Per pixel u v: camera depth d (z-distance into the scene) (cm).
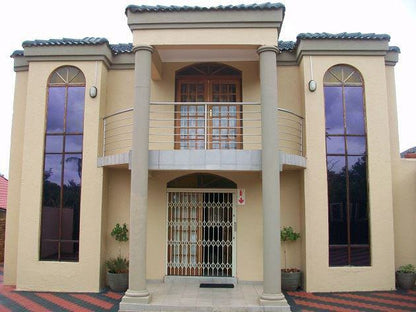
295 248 1025
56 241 1002
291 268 1015
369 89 1013
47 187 1020
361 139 1009
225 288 977
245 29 908
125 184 1066
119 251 1042
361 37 1005
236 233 1045
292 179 1052
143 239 862
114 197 1060
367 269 966
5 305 859
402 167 1052
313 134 995
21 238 998
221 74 1096
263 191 866
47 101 1043
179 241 1056
